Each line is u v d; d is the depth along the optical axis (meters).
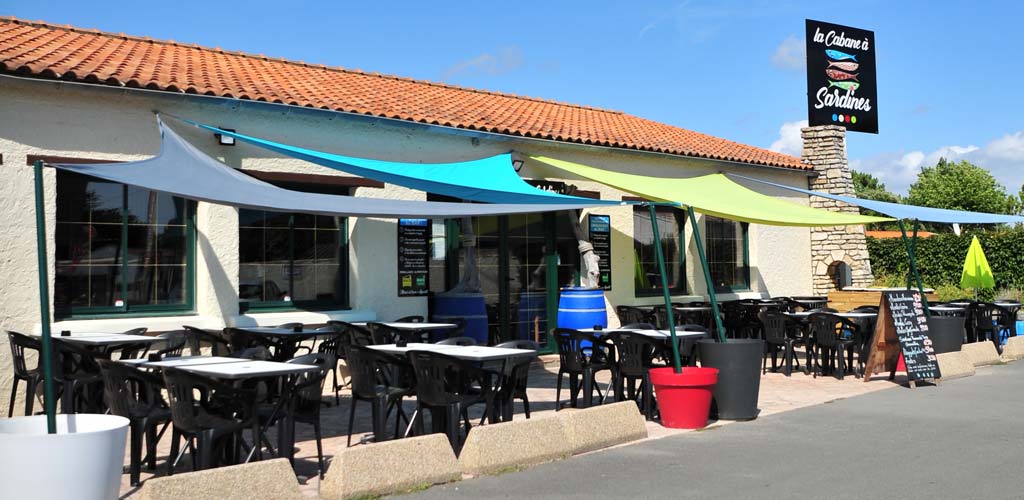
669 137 16.06
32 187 8.68
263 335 8.67
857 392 10.38
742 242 17.00
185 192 6.44
